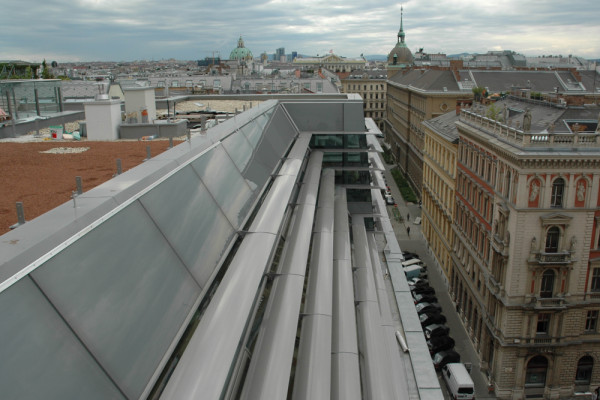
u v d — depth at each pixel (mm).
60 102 34938
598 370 37594
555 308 35125
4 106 28406
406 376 22031
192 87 84875
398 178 107500
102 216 7801
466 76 90500
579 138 33156
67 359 5738
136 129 23469
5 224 8773
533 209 33875
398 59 197750
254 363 9547
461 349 42875
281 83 108500
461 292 48469
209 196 12219
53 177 12680
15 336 5258
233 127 18047
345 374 12461
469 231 45875
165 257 8844
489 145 39500
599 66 173750
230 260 11266
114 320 6793
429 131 67000
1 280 5461
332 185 26906
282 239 15359
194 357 7586
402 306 27250
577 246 34719
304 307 13977
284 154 22469
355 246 25844
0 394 4730
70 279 6457
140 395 6441
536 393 37469
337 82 176625
